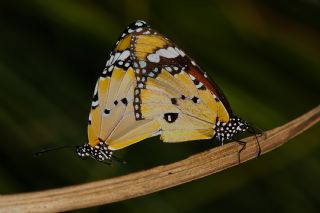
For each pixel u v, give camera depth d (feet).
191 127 1.38
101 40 1.53
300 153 1.53
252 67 1.53
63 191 1.21
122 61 1.36
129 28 1.36
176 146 1.52
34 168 1.45
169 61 1.35
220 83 1.50
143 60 1.36
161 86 1.36
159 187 1.22
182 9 1.57
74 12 1.52
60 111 1.45
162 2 1.57
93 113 1.35
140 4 1.54
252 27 1.57
